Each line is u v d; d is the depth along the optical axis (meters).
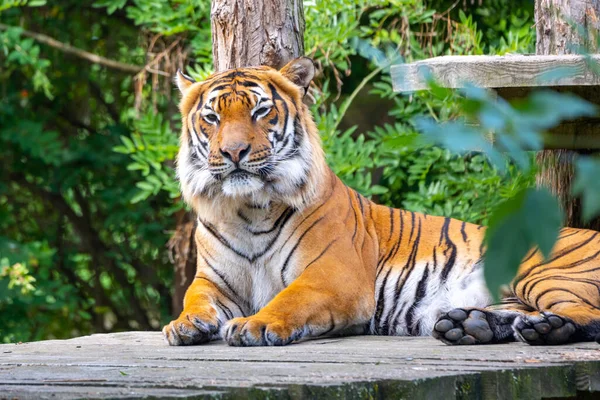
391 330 8.99
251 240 8.50
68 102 21.75
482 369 5.20
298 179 8.38
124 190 20.28
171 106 18.00
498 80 8.41
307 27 14.44
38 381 4.78
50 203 22.42
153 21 16.16
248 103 8.24
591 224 9.97
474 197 14.33
